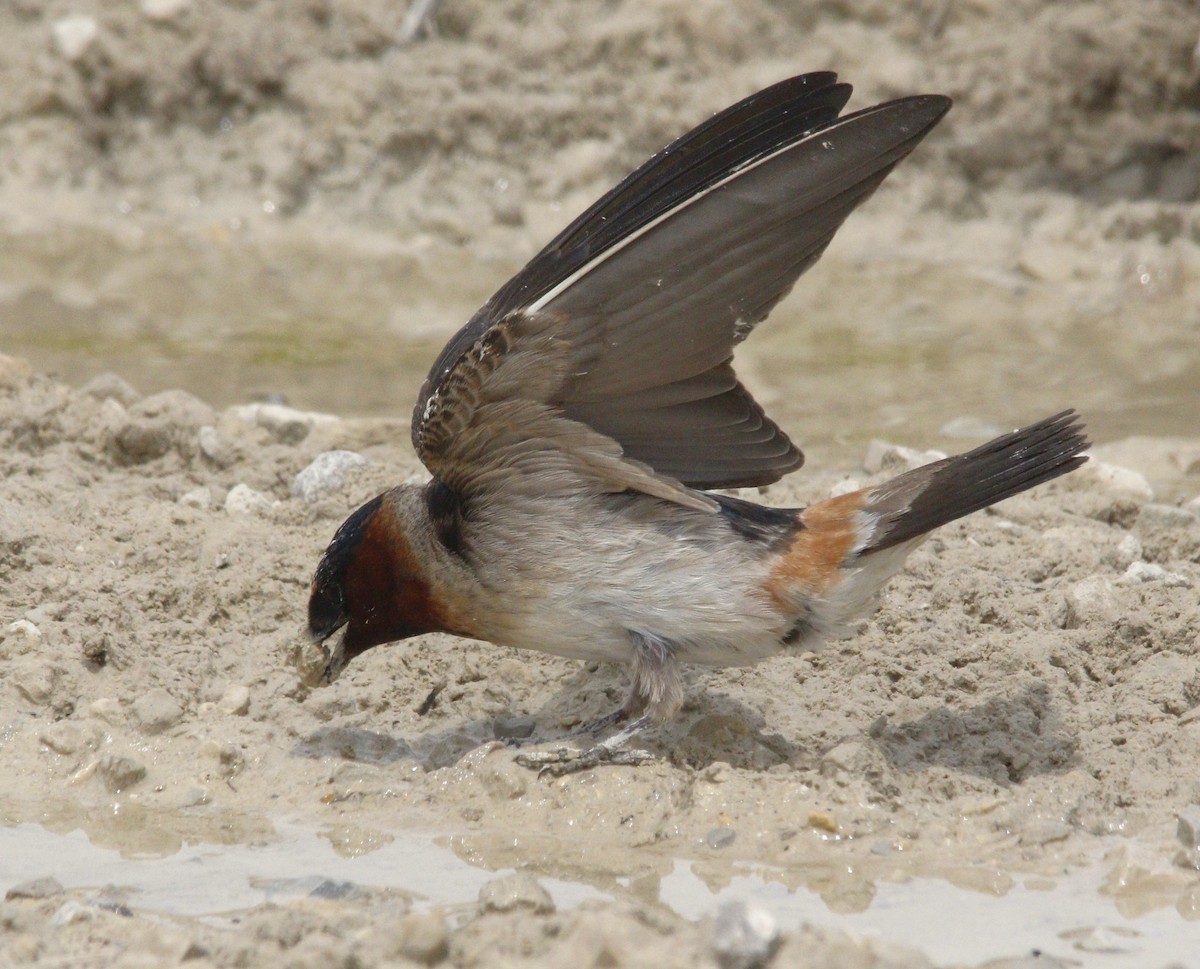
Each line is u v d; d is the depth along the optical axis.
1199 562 13.36
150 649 11.88
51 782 10.71
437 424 9.95
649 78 22.94
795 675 11.61
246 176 23.45
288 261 22.19
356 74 23.48
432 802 10.38
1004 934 8.73
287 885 9.37
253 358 18.89
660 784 10.15
